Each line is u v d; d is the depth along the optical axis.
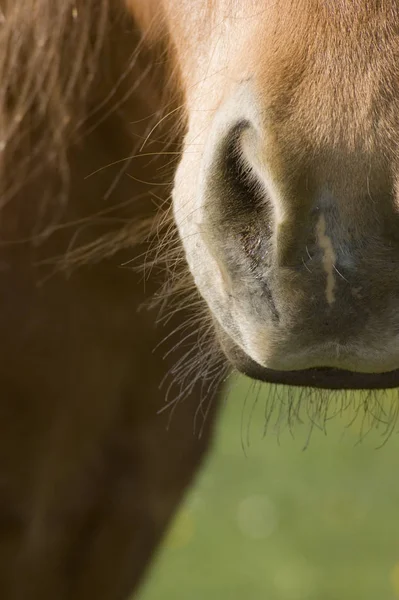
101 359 3.43
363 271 3.10
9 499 3.46
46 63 3.30
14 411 3.43
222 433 8.28
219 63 3.16
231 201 3.12
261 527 6.82
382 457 8.05
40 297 3.40
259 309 3.12
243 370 3.16
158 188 3.35
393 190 3.09
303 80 3.11
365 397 3.25
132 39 3.31
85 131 3.35
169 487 3.50
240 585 5.99
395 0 3.11
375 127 3.10
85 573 3.53
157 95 3.32
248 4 3.14
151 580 6.05
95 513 3.49
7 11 3.30
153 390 3.46
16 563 3.48
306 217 3.10
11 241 3.38
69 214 3.38
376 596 5.88
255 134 3.11
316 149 3.10
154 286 3.40
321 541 6.64
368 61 3.10
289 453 8.06
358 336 3.11
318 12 3.11
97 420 3.45
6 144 3.35
